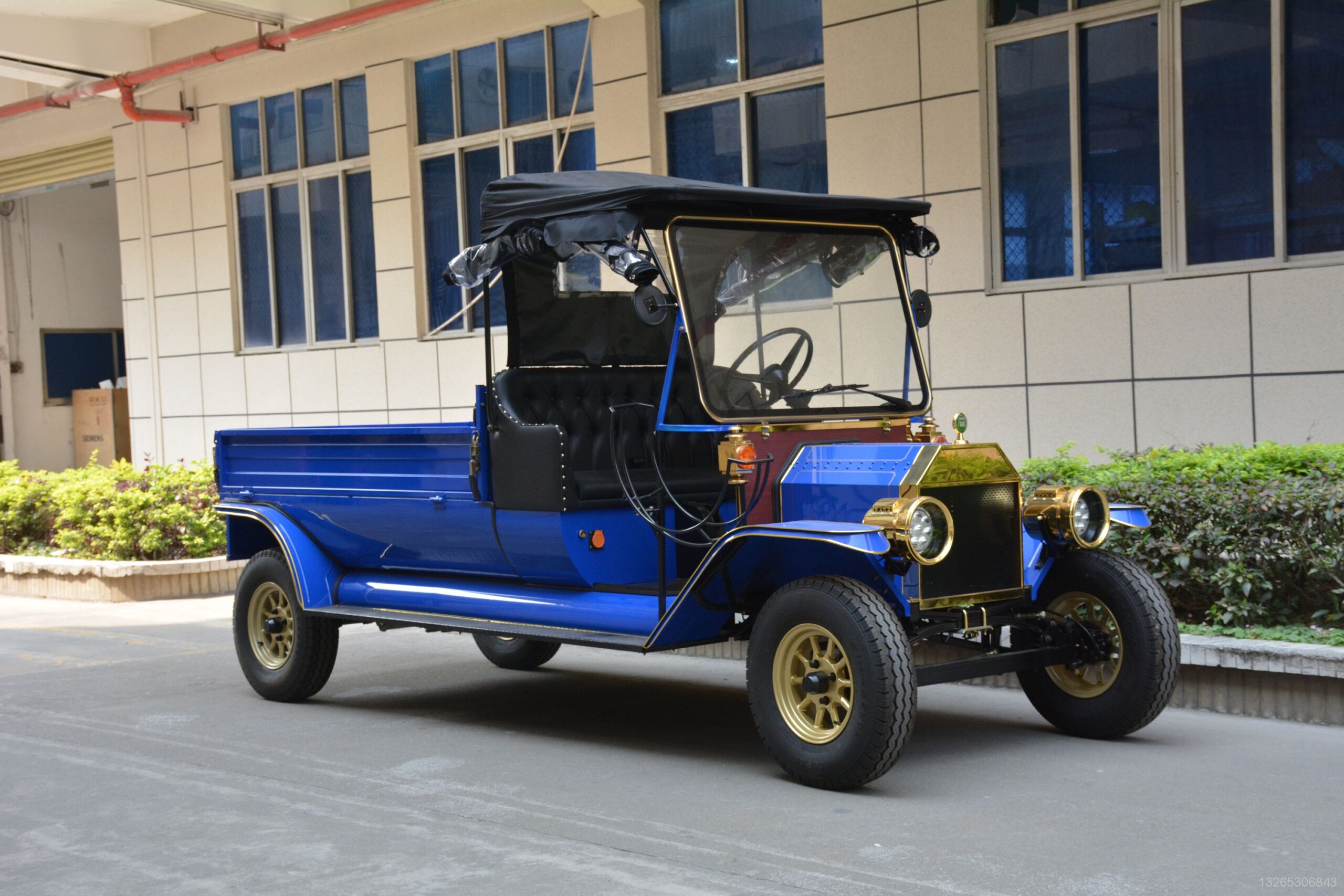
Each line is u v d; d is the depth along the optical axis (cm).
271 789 524
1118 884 390
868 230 615
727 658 805
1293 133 833
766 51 1075
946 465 516
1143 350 883
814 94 1051
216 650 877
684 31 1119
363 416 1382
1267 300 833
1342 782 496
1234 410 849
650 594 567
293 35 1322
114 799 515
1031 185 940
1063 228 927
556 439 582
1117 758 536
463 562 652
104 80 1495
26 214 2000
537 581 621
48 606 1112
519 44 1238
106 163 1656
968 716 618
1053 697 579
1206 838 432
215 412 1523
